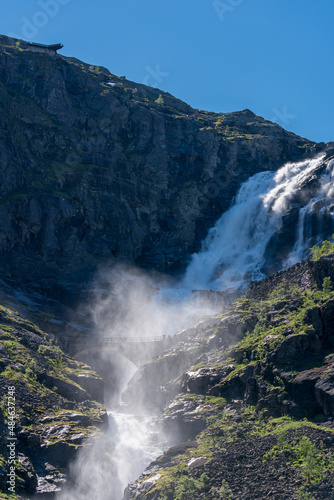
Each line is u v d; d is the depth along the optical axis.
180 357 75.56
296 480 38.19
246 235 147.38
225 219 153.62
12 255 115.31
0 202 116.00
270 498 36.94
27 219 118.81
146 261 139.50
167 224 147.50
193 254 147.38
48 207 122.50
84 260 124.25
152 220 145.12
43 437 55.72
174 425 60.59
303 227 132.88
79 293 115.00
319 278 65.31
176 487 42.72
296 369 53.34
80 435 56.72
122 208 138.00
